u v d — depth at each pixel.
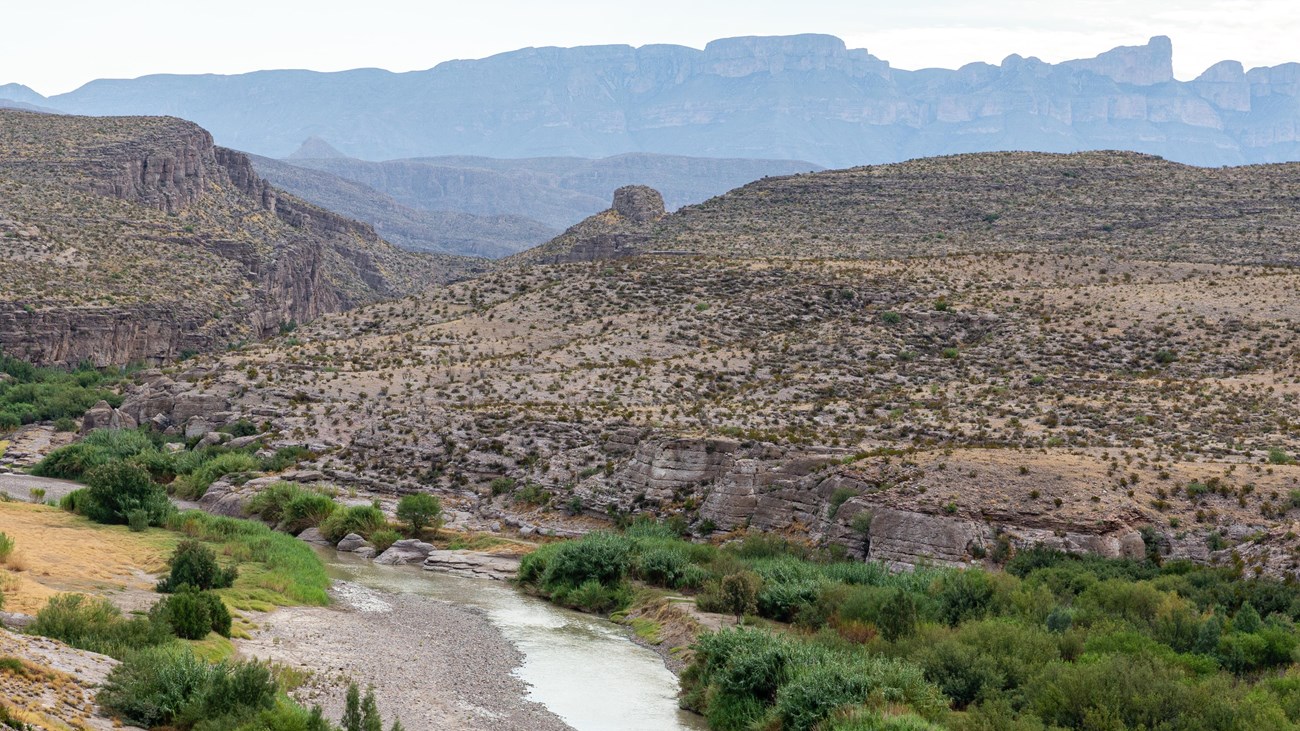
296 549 60.62
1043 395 85.25
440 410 93.00
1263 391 81.94
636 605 55.38
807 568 55.00
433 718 35.97
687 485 73.62
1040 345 99.19
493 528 75.56
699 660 42.50
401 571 64.88
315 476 84.88
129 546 53.91
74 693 29.03
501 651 46.59
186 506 80.62
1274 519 56.97
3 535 45.25
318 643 42.91
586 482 78.25
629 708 39.94
